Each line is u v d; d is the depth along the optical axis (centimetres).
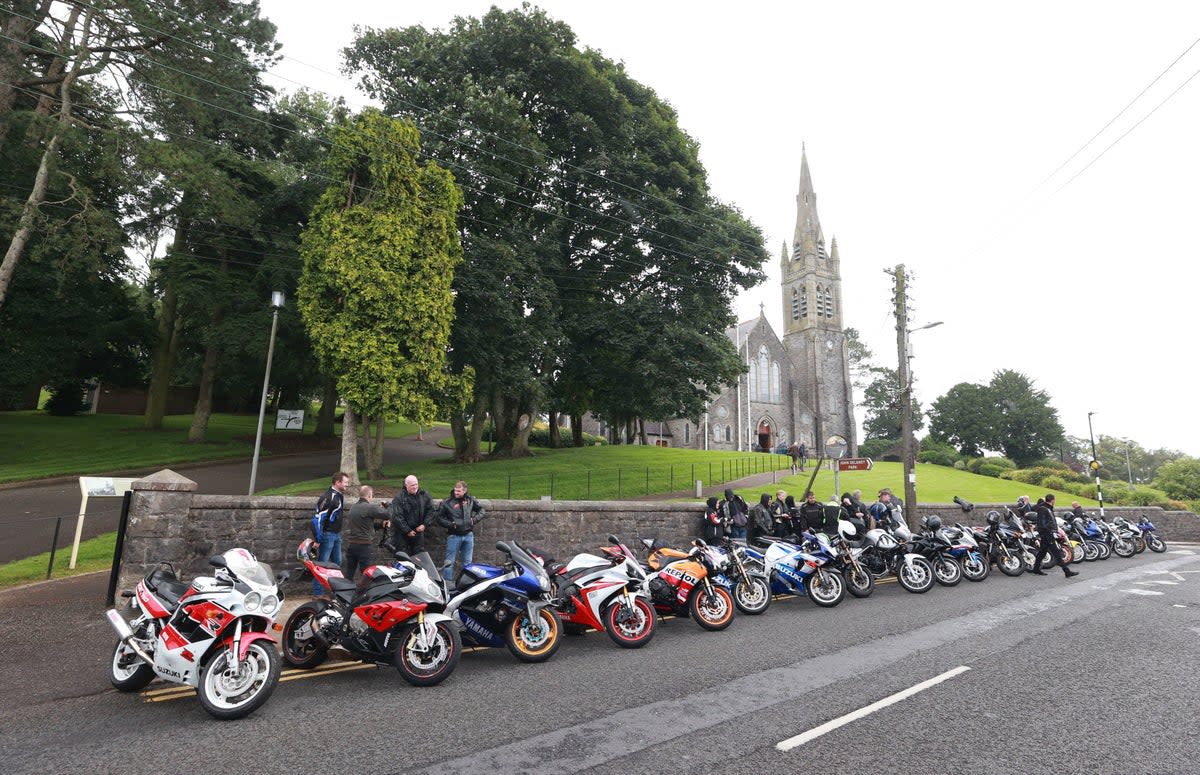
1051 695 583
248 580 552
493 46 2712
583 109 2891
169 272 3033
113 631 759
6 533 1416
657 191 2752
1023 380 7662
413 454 4066
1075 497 3597
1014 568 1449
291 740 473
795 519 1338
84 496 1125
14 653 673
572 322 2905
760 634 845
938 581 1309
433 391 2014
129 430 3478
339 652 702
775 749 459
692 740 475
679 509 1402
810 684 615
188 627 561
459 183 2464
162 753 448
